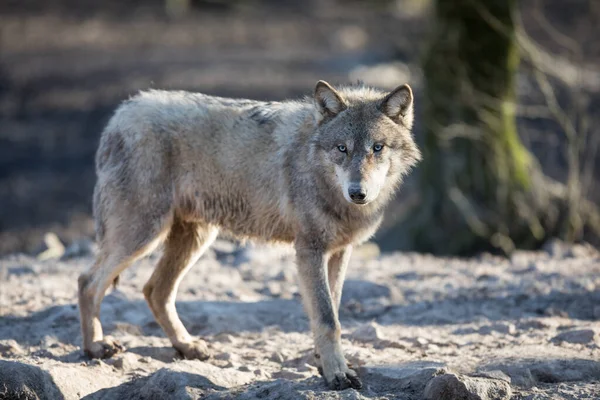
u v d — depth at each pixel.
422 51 30.00
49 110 48.38
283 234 13.48
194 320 15.45
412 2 86.81
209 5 92.50
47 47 68.12
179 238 13.94
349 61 58.03
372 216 13.03
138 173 13.23
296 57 62.78
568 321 15.25
